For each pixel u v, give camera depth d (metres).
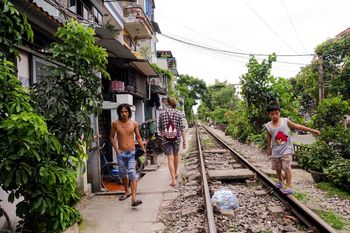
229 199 5.96
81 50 4.82
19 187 3.91
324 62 25.31
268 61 18.03
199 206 6.19
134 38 21.73
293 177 9.11
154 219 5.64
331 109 10.01
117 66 13.90
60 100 4.55
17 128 3.46
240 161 12.25
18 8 4.77
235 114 31.81
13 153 3.47
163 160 14.20
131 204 6.46
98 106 5.17
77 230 4.86
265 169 9.97
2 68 3.60
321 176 8.18
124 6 18.69
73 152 4.82
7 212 4.55
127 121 6.63
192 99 69.44
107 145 11.23
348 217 5.60
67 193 4.05
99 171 7.78
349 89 24.67
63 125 4.57
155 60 31.75
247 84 18.30
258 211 5.95
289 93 17.91
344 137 9.32
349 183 7.18
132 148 6.59
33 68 5.68
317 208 5.88
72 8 9.35
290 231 4.90
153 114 26.05
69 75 4.93
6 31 3.78
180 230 5.07
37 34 5.87
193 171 10.45
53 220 4.14
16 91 3.72
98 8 11.95
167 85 31.27
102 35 8.14
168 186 8.26
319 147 8.77
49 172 3.74
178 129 8.49
